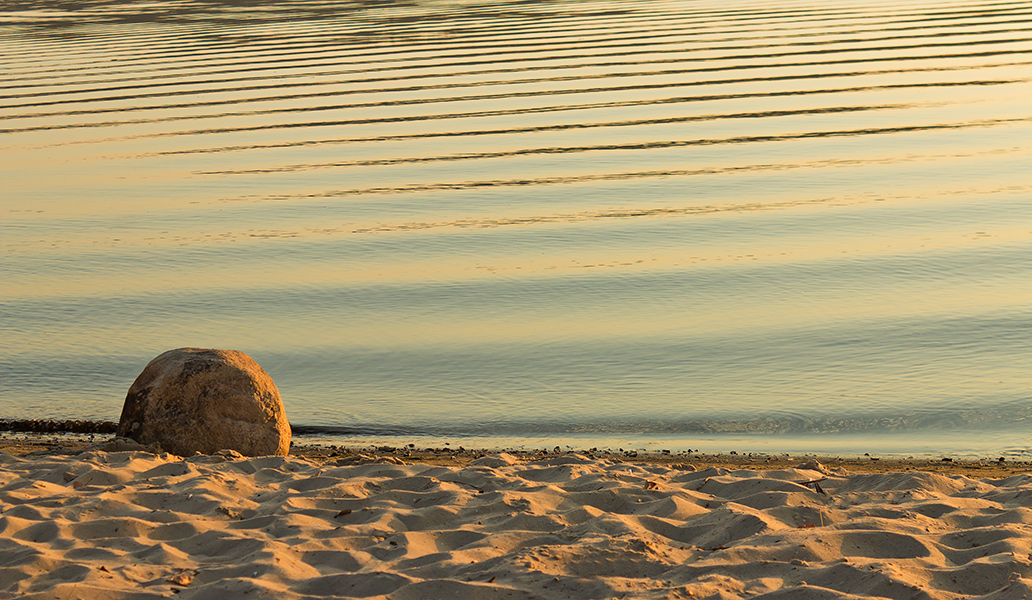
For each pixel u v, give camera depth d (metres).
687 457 15.51
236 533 9.89
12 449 15.96
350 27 97.94
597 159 42.62
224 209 35.97
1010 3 98.31
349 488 11.61
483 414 18.08
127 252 30.58
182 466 12.95
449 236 31.50
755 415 17.67
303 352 21.64
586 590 8.23
